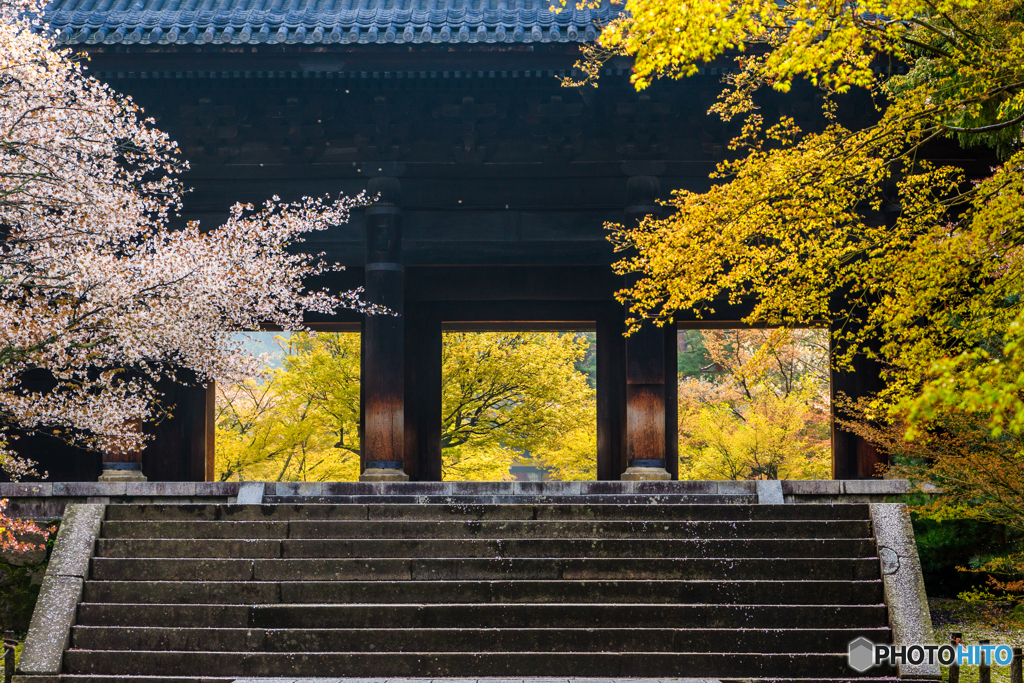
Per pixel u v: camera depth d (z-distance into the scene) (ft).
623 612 28.07
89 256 43.88
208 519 33.14
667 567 29.66
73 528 31.30
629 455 50.16
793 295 32.19
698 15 25.95
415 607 28.19
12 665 26.48
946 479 34.76
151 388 50.01
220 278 46.80
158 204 49.70
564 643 27.35
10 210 44.60
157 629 27.68
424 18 46.26
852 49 28.32
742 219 30.37
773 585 28.68
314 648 27.45
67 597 28.78
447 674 26.76
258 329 52.47
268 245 50.14
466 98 49.47
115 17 46.62
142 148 49.06
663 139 51.31
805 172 29.66
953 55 28.71
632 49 27.30
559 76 47.44
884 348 31.35
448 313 60.29
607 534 31.94
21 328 43.04
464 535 32.14
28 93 43.01
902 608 27.48
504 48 45.52
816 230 34.01
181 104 50.67
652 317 50.19
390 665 26.86
